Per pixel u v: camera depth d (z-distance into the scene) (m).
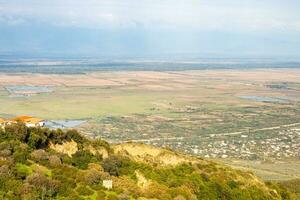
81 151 70.88
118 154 73.62
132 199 59.81
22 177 56.44
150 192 62.44
